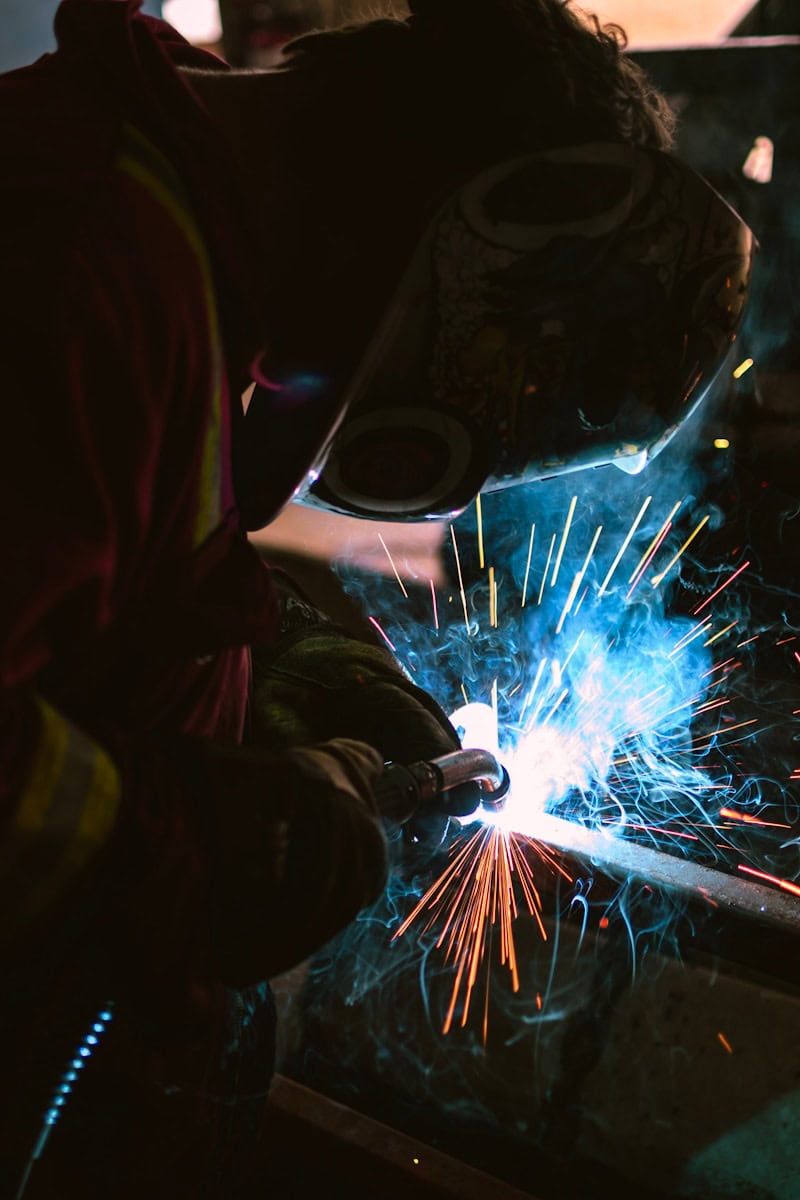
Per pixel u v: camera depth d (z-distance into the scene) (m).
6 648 0.65
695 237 0.91
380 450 0.93
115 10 0.81
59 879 0.71
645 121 0.91
